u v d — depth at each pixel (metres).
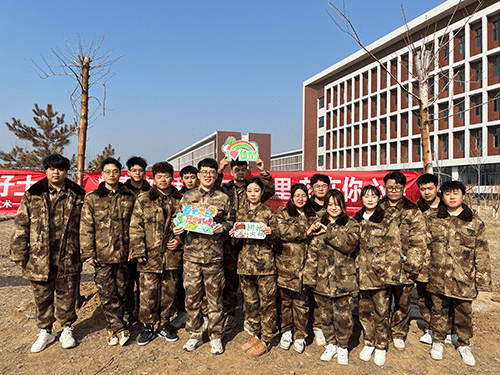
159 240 3.68
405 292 3.63
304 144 47.19
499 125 25.84
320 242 3.48
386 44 33.31
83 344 3.66
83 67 5.10
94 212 3.59
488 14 25.44
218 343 3.49
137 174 4.30
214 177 3.58
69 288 3.60
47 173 3.52
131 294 4.01
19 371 3.15
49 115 18.64
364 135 38.31
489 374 3.21
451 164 28.67
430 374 3.20
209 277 3.51
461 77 27.86
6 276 6.31
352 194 6.03
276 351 3.57
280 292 3.70
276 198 6.16
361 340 3.88
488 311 4.81
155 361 3.33
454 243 3.46
